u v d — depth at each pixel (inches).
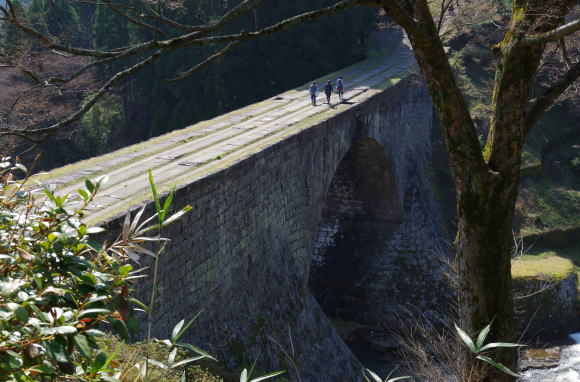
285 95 1552.7
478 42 2336.4
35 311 129.7
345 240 1808.6
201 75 2000.5
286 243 1032.2
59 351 128.9
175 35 1957.4
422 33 284.0
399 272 1708.9
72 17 2436.0
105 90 232.2
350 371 1038.4
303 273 1103.0
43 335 131.3
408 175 1898.4
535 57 304.7
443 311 1589.6
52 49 237.9
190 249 725.9
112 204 657.6
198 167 840.3
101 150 2182.6
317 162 1153.4
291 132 1059.9
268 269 951.0
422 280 1674.5
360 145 1608.0
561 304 1557.6
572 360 1400.1
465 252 320.5
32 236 156.3
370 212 1822.1
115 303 146.3
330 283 1720.0
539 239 1834.4
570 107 2299.5
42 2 2153.1
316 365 957.8
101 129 2193.7
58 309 134.0
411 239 1780.3
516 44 299.0
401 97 1777.8
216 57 263.4
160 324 668.1
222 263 806.5
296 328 969.5
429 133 2172.7
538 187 2025.1
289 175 1027.3
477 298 318.0
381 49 2374.5
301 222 1095.0
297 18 260.8
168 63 2043.6
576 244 1863.9
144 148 962.1
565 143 2263.8
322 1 2048.5
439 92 301.3
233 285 839.1
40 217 158.1
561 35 279.0
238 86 1964.8
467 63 2331.4
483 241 314.7
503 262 317.7
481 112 2170.3
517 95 307.9
